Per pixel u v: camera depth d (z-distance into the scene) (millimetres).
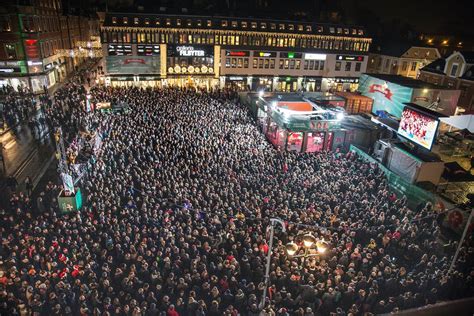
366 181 24203
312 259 15367
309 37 58156
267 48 57000
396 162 28359
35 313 11703
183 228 17391
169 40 53375
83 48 71750
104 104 35188
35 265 14602
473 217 20359
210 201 19250
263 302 12227
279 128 33906
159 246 16219
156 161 24094
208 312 13133
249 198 20453
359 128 33750
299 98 39625
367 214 19703
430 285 14562
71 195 19562
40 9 46000
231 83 57469
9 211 19578
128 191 20141
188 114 36312
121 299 13094
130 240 16516
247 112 40750
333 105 38875
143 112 35312
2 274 13750
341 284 14148
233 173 23234
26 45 42438
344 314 12680
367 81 45656
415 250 17219
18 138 30125
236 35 55562
